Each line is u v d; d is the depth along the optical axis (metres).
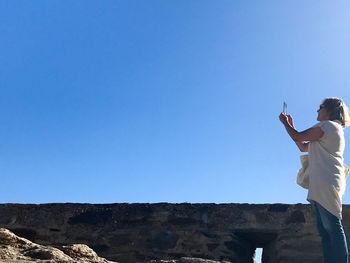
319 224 2.91
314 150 2.93
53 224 7.67
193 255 7.35
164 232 7.51
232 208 7.52
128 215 7.66
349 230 7.01
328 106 3.11
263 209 7.45
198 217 7.53
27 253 3.74
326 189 2.80
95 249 7.52
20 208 7.75
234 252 7.33
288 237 7.27
